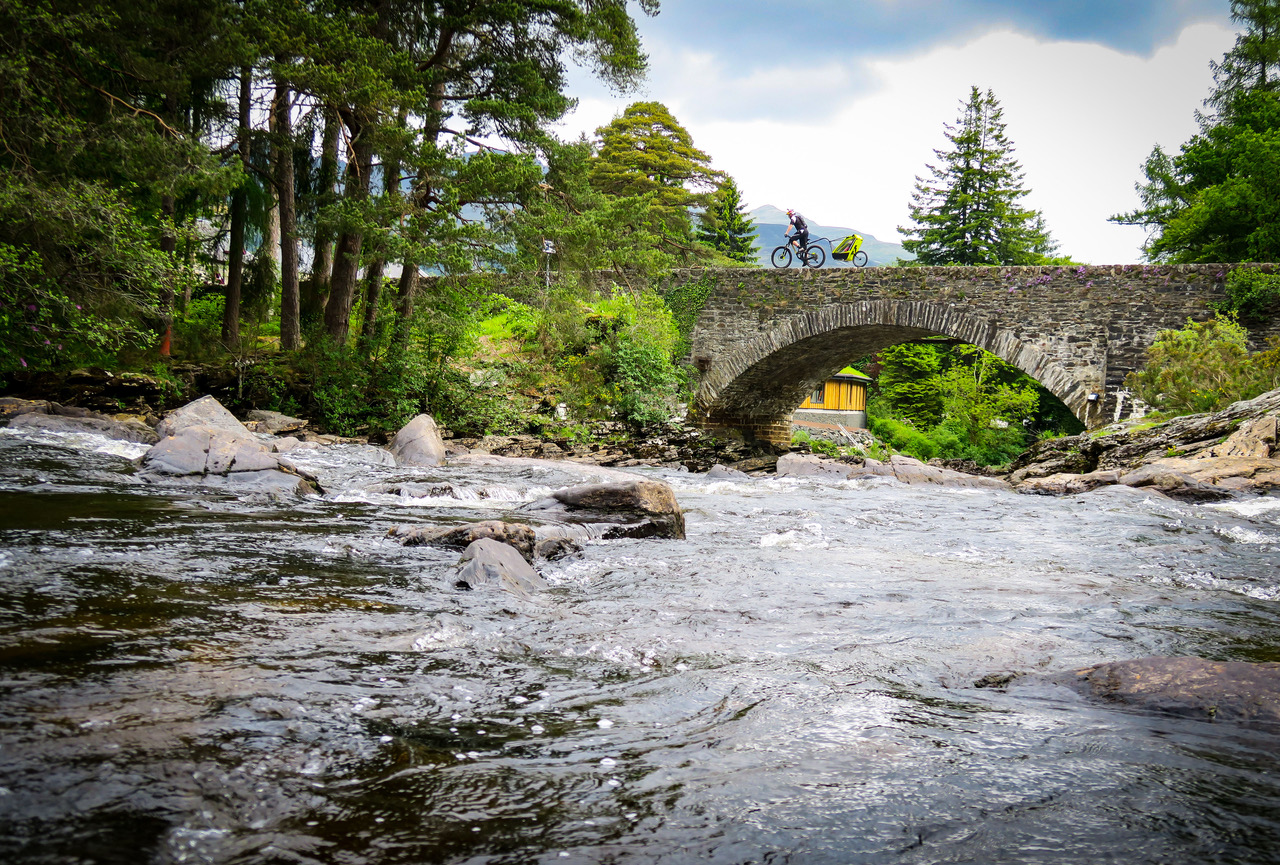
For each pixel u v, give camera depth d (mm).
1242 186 33781
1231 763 2520
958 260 58906
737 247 66875
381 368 22500
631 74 24203
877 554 7457
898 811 2146
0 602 3826
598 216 23859
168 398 19922
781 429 38781
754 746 2645
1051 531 9500
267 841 1882
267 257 25078
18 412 15055
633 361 28672
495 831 1988
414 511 8398
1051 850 1930
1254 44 40156
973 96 58438
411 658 3506
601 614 4609
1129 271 24766
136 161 17219
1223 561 7398
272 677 3076
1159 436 17625
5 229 16328
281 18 19594
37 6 16172
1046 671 3648
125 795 2045
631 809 2135
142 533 5926
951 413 48406
